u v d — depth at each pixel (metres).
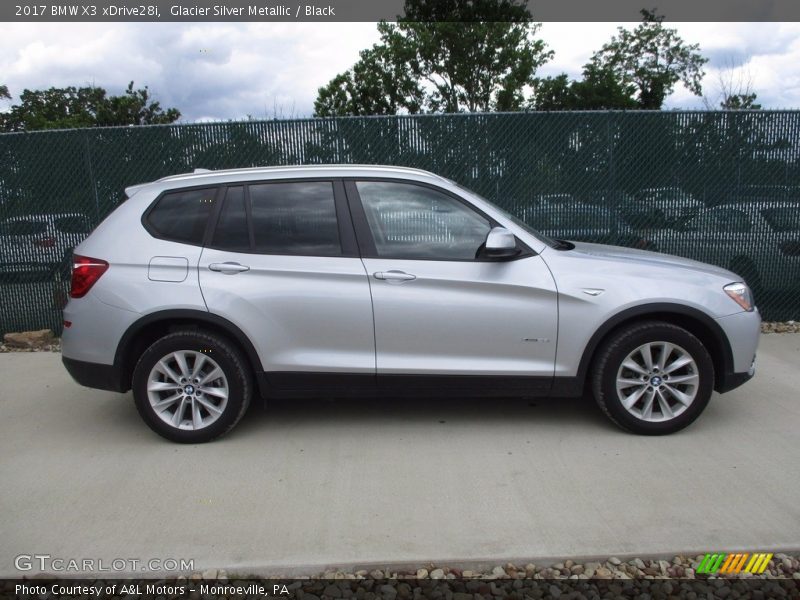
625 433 4.38
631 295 4.15
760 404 4.86
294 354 4.20
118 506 3.51
